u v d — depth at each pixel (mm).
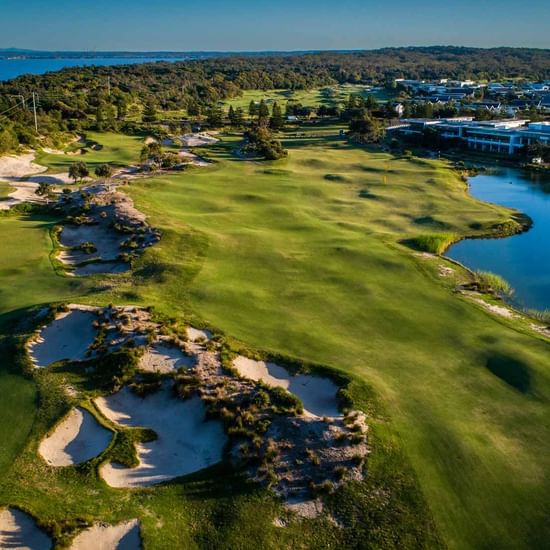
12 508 26250
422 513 26094
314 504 26703
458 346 41406
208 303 46094
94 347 38156
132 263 55219
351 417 31500
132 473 29328
